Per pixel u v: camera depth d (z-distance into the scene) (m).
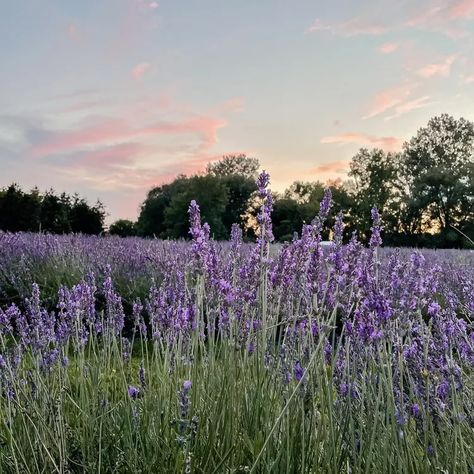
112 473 2.16
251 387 2.31
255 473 1.98
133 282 7.96
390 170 56.91
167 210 54.88
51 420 2.44
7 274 8.33
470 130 57.97
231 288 2.32
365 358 2.04
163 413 2.37
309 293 2.06
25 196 27.81
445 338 2.17
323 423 1.91
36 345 2.75
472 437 2.11
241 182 64.12
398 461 1.78
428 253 16.44
